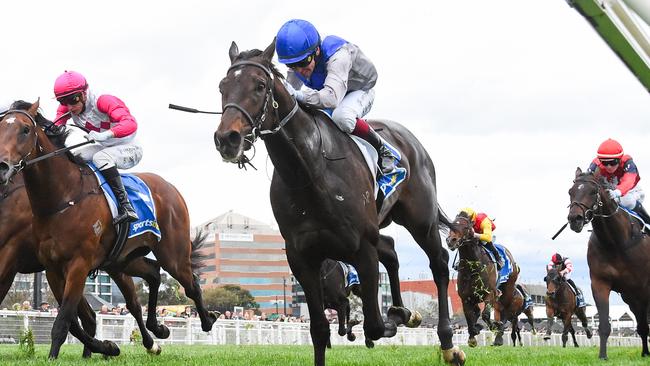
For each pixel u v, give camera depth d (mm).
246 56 4598
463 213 13883
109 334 15047
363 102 5438
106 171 6945
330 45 5281
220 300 62438
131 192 7523
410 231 6133
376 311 4984
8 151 5875
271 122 4543
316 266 5020
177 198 8352
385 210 5586
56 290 6691
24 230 7086
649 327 9398
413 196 6012
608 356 9211
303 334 21844
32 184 6320
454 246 13328
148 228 7637
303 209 4809
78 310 7340
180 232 8289
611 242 8359
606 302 8438
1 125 5988
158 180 8266
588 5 1676
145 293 43312
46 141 6387
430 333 25359
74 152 6895
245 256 103312
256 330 19766
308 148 4711
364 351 10758
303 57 5102
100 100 7109
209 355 8398
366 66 5477
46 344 13367
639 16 1812
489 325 14508
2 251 7020
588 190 8227
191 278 8492
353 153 5152
